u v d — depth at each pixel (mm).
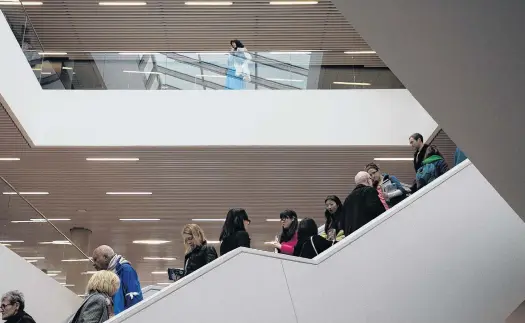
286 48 16047
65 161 14039
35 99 13086
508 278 5676
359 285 5418
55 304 11422
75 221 18312
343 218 6184
